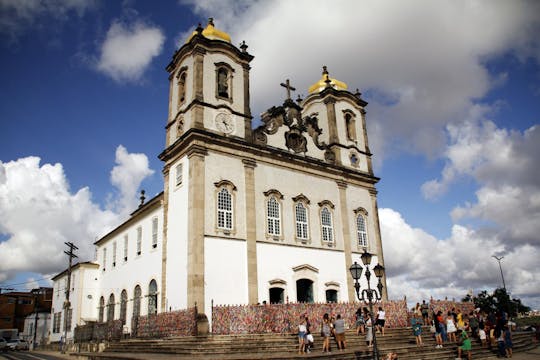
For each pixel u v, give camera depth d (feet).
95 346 107.86
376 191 130.52
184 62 109.40
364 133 135.95
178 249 93.71
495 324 83.35
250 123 106.63
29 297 254.06
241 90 108.78
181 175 98.48
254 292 92.63
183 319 81.51
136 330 98.53
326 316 70.59
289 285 100.12
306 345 65.16
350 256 115.14
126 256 127.65
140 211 118.21
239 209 96.84
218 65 105.91
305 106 138.51
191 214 90.53
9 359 98.37
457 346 75.20
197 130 95.04
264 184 103.71
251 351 65.21
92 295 147.74
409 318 97.40
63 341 135.23
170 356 64.54
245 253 94.53
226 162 98.43
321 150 121.60
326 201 115.14
